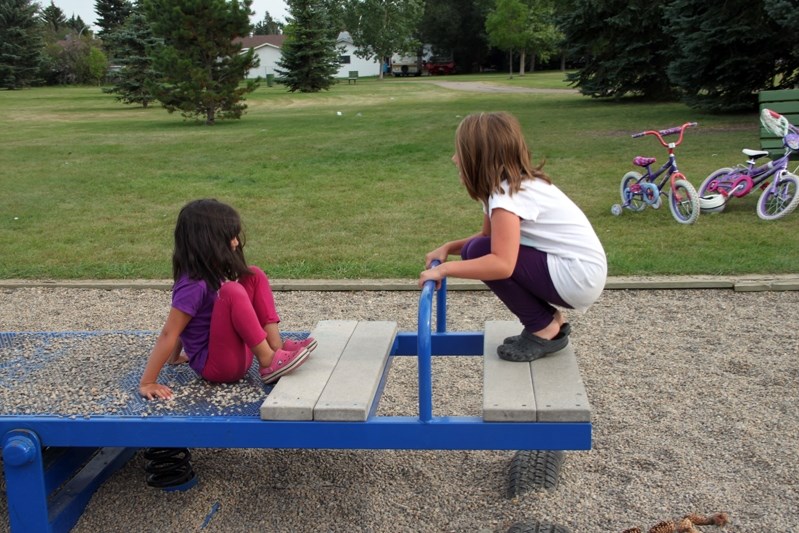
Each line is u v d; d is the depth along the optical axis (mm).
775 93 8992
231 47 23219
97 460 3555
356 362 3256
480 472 3502
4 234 8609
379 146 15531
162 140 18141
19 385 3283
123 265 7195
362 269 6770
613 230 7898
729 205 8852
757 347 4840
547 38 59344
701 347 4875
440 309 3779
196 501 3348
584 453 3568
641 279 6191
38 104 35281
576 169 11766
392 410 4094
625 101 25062
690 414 3934
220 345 3129
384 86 48000
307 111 27500
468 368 4711
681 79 18203
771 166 8164
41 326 5727
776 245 7031
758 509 3080
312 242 7863
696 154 12422
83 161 14562
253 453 3771
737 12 16578
